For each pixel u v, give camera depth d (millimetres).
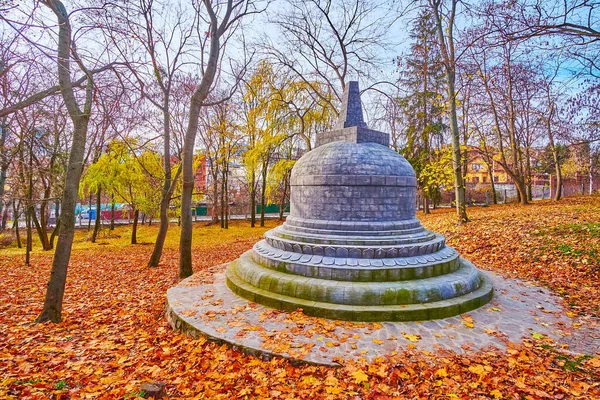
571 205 18562
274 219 35625
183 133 21281
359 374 4777
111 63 8547
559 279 9211
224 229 28484
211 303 7621
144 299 9469
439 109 23219
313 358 5211
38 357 5641
